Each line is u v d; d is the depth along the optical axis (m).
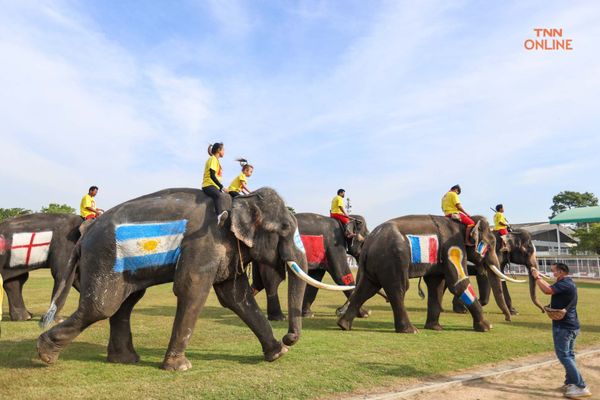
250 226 6.18
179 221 5.98
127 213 5.99
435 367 5.92
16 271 9.45
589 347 7.44
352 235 11.39
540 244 44.22
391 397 4.76
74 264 6.14
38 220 9.77
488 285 13.91
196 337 7.88
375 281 9.09
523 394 5.09
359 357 6.36
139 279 5.96
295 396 4.70
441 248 9.29
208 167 6.41
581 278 30.38
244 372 5.52
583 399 4.94
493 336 8.29
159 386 4.92
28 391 4.70
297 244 6.45
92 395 4.60
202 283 5.84
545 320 10.70
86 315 5.73
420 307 13.41
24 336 7.85
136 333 8.23
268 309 10.19
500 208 14.40
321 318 10.81
